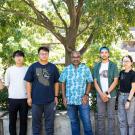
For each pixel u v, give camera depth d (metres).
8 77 3.96
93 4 3.52
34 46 8.39
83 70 3.88
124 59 3.79
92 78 3.91
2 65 8.21
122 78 3.80
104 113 3.91
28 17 5.15
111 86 3.81
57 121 4.21
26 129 4.06
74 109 3.94
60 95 4.45
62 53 8.11
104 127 3.95
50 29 5.24
